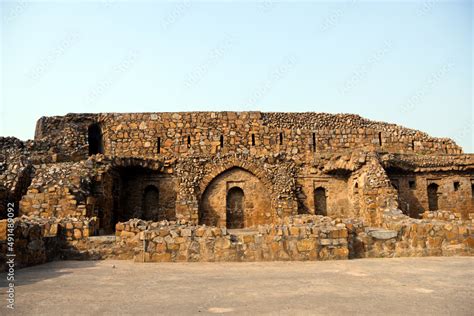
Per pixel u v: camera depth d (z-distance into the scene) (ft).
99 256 50.19
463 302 25.63
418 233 48.60
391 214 63.93
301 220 56.44
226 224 83.25
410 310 23.75
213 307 24.80
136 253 46.88
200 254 45.29
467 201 87.56
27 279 35.32
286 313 23.21
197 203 80.48
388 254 47.75
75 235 51.08
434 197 89.15
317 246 45.50
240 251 45.19
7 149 84.79
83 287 31.53
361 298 26.81
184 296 27.96
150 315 23.15
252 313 23.31
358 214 79.20
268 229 46.06
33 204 65.87
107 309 24.61
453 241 48.60
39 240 46.14
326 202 87.40
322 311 23.62
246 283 32.40
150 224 50.70
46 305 25.70
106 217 75.61
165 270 39.58
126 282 33.58
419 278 34.01
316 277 34.71
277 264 42.63
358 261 44.16
